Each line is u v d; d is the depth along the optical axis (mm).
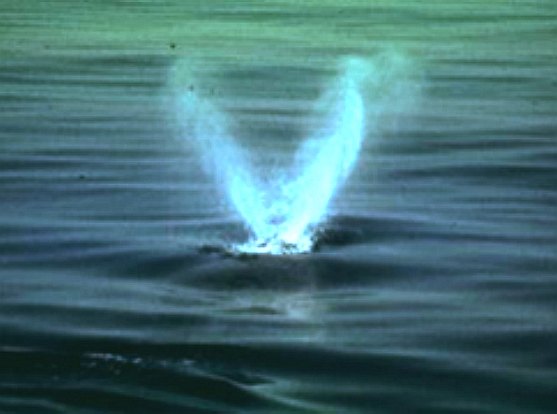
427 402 18516
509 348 20703
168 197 31453
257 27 74688
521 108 46625
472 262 25328
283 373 19641
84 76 53969
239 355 20234
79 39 67188
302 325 21625
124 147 38406
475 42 68562
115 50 62844
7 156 36469
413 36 70938
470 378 19391
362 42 67625
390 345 20750
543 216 29672
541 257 25875
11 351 20297
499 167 35531
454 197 31609
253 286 23469
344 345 20688
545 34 72688
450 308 22578
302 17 80875
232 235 26891
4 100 47125
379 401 18547
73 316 22094
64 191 31922
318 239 26406
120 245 26328
